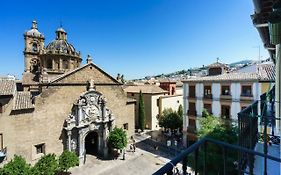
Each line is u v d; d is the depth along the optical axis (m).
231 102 28.56
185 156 2.92
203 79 31.77
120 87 35.25
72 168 27.56
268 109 8.14
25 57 48.72
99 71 32.31
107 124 32.56
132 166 28.92
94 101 31.00
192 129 33.03
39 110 25.52
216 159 10.47
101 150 32.19
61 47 43.88
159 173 2.46
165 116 43.66
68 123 27.94
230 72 33.94
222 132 15.56
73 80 28.95
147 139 41.03
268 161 5.79
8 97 22.73
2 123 22.31
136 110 49.53
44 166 22.66
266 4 3.82
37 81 40.22
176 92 57.22
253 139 6.47
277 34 3.87
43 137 25.91
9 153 22.69
